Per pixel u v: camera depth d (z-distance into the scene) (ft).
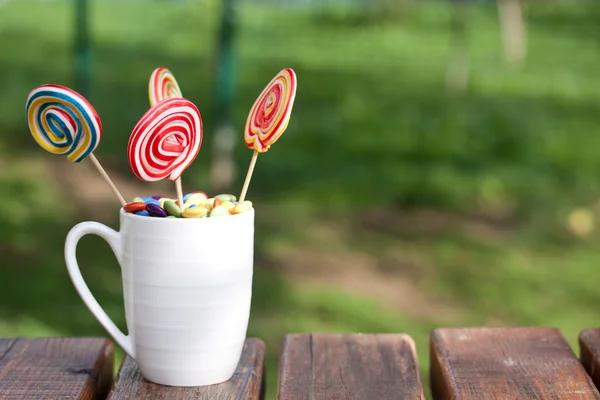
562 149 32.04
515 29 57.93
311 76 48.55
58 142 4.47
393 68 53.01
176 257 4.44
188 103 4.35
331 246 20.62
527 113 38.99
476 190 25.67
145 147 4.31
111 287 16.79
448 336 5.26
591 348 5.00
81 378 4.68
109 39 58.13
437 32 70.28
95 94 39.88
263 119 4.56
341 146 31.71
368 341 5.27
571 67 56.29
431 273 19.08
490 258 20.25
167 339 4.54
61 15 67.36
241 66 50.16
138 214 4.53
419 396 4.53
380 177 26.40
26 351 5.07
